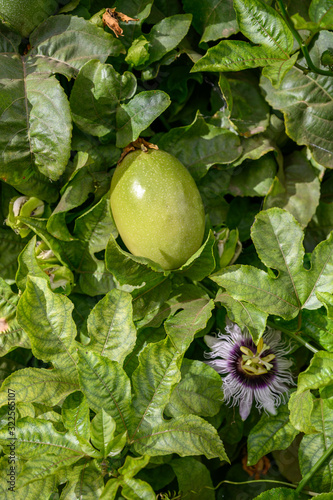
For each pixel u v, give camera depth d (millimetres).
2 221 592
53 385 540
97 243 578
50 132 549
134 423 535
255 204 611
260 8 560
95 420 511
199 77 592
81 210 578
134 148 563
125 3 580
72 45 562
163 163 552
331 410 560
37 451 524
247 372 579
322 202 614
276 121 600
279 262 561
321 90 585
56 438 526
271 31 563
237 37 600
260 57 567
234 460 594
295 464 582
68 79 556
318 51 584
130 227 548
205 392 557
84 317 583
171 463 564
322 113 584
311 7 566
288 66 563
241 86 599
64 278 572
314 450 556
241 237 607
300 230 560
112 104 563
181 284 576
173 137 589
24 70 563
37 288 543
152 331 570
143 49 564
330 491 554
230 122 587
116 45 561
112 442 516
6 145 549
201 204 559
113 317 543
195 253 553
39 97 552
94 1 588
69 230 583
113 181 562
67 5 571
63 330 544
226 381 577
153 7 598
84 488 519
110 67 555
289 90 589
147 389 539
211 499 570
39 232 566
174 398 553
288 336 582
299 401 544
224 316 581
